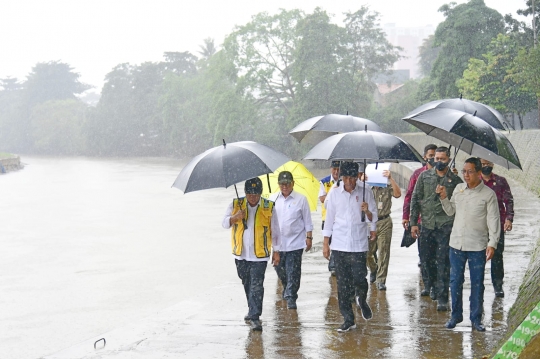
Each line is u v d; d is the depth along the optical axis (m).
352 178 7.60
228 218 7.92
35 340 9.95
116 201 35.72
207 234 21.89
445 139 8.50
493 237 7.14
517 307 7.93
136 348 7.45
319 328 8.00
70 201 36.72
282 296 9.74
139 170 75.50
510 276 10.22
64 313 11.60
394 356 6.83
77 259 17.64
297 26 66.44
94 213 29.86
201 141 103.19
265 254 7.90
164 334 7.96
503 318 8.04
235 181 7.23
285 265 9.20
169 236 21.66
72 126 147.88
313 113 64.25
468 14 51.59
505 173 28.09
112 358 7.11
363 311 7.99
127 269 15.89
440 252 8.36
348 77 64.94
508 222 8.70
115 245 20.03
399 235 15.51
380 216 9.65
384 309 8.73
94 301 12.52
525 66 34.62
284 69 70.50
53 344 9.72
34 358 9.00
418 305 8.88
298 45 65.94
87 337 10.05
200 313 8.95
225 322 8.44
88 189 46.62
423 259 8.77
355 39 69.00
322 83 63.62
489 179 8.82
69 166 91.56
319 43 64.19
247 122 71.69
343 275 7.71
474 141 7.07
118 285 13.98
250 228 7.93
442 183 8.24
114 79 129.88
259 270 7.94
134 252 18.55
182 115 103.00
